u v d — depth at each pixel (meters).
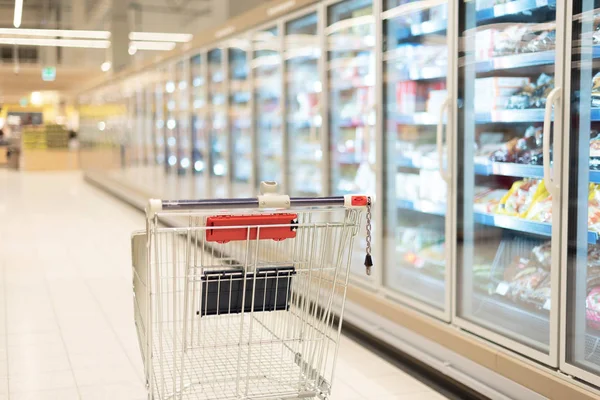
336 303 4.64
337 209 2.38
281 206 2.27
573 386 2.70
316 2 4.89
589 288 2.74
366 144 4.27
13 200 13.02
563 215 2.77
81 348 4.11
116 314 4.90
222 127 7.31
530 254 3.19
